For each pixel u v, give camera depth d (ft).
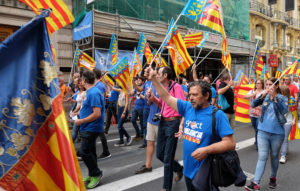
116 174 13.50
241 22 71.41
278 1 99.25
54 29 8.31
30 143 4.67
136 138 21.63
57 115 4.83
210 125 6.95
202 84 7.19
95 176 11.95
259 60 34.83
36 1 7.88
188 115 7.64
